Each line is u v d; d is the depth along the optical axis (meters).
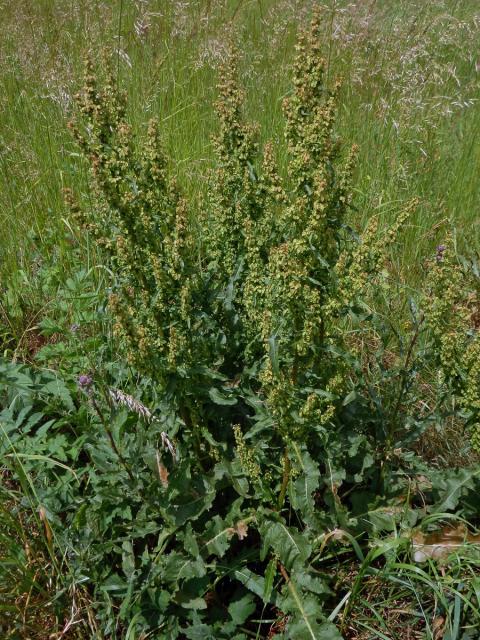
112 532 2.78
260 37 6.61
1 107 5.48
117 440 2.71
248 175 2.77
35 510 2.84
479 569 2.78
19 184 4.80
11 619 2.60
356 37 6.00
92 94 2.50
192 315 2.64
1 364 3.51
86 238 4.17
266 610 2.80
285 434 2.56
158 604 2.58
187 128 5.25
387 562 2.69
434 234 4.57
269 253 2.73
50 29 5.94
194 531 2.78
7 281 4.23
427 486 3.07
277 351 2.39
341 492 3.09
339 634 2.46
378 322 2.90
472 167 5.43
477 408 2.66
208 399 2.78
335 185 2.58
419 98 5.31
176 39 6.17
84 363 3.47
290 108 2.55
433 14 6.58
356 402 2.94
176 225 2.49
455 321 2.76
